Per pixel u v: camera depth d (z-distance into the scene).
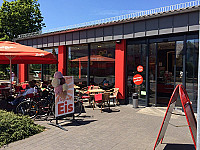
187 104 4.46
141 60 10.16
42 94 7.85
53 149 4.58
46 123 6.80
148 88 10.02
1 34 25.00
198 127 2.88
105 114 8.26
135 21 9.92
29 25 26.44
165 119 4.38
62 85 6.62
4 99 11.20
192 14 8.19
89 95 10.16
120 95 10.56
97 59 11.84
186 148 4.70
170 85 12.31
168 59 12.59
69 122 6.95
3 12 24.80
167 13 8.68
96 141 5.11
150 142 5.06
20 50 7.52
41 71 15.88
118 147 4.72
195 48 8.41
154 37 9.68
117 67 10.70
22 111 7.32
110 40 10.95
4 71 27.36
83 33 12.19
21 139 5.20
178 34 8.93
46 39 14.73
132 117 7.74
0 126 5.20
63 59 13.59
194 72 8.45
